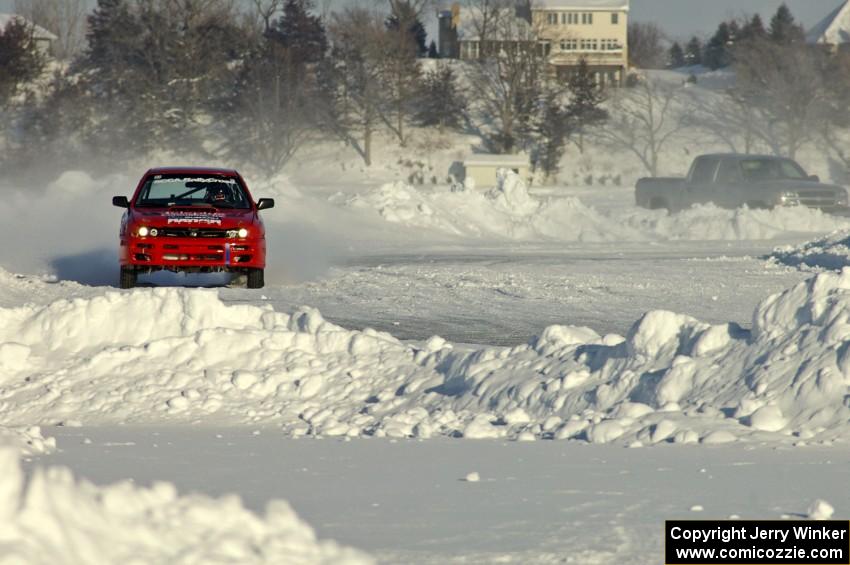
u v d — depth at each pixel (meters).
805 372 28.20
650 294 67.81
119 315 43.62
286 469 24.30
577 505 19.70
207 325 43.22
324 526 18.11
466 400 34.25
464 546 16.73
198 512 12.98
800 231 127.56
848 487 21.05
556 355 34.81
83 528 11.85
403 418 32.31
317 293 68.19
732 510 19.09
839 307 29.23
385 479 22.73
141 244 66.56
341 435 31.02
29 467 22.67
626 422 28.41
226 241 67.44
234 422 34.06
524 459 25.08
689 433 26.81
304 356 39.66
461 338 50.88
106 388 37.91
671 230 129.88
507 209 141.00
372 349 39.88
